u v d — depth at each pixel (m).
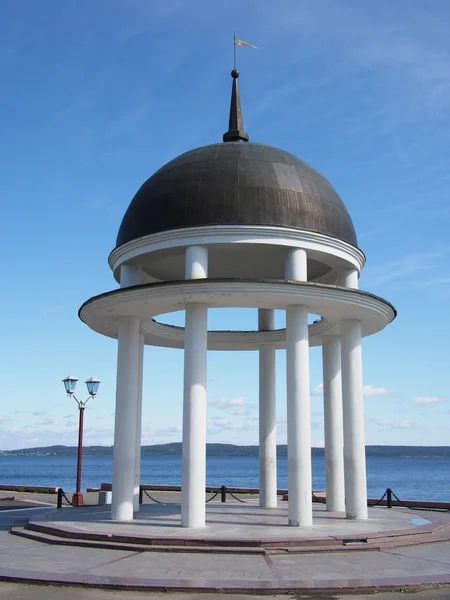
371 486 92.62
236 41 24.88
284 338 26.30
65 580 12.51
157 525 18.94
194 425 18.92
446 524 19.72
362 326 23.38
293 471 19.00
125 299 20.02
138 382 24.27
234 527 18.44
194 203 19.78
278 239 19.61
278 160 21.02
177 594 11.87
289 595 11.83
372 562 14.41
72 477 121.75
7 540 18.03
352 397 21.66
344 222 21.31
